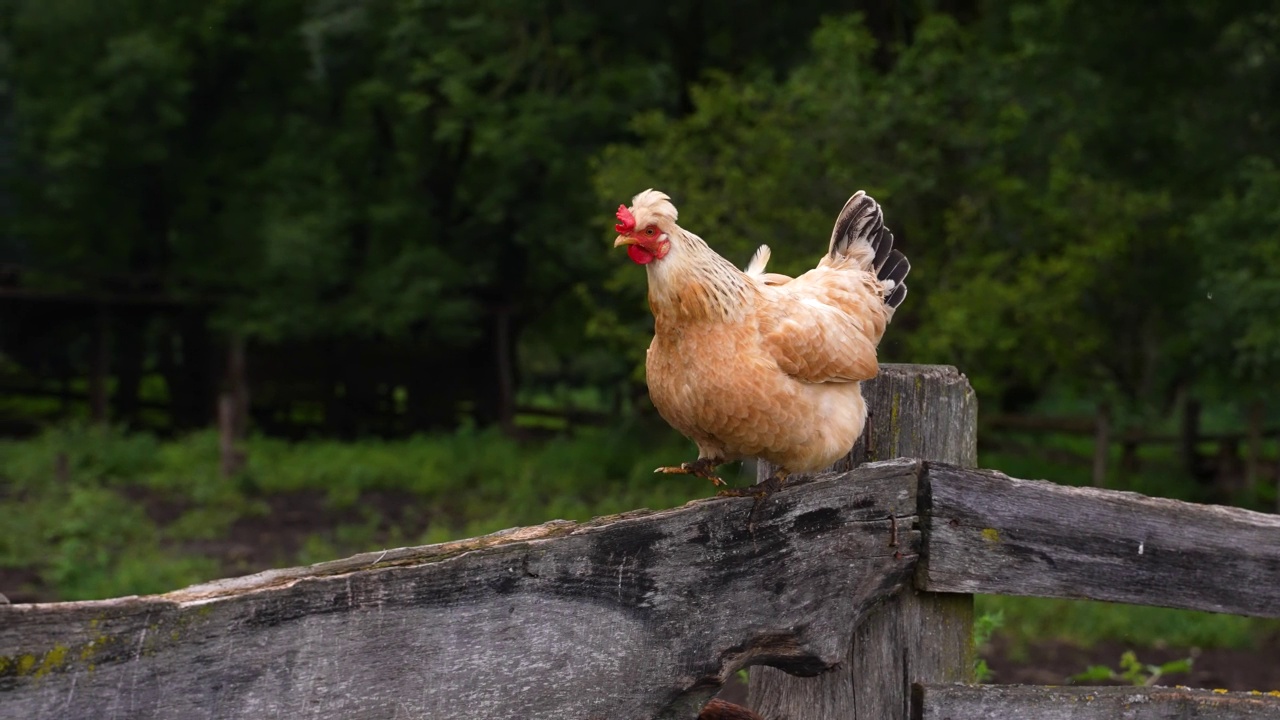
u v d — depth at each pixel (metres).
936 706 3.17
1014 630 10.43
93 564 12.00
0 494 15.24
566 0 19.27
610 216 16.50
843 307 3.83
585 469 17.77
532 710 2.50
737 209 14.45
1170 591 3.34
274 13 20.97
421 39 19.42
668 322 3.40
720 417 3.43
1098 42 14.54
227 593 2.16
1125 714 3.24
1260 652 10.48
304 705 2.22
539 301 22.89
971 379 13.66
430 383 23.19
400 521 15.04
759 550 2.88
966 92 14.71
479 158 21.50
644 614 2.68
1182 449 19.02
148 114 20.70
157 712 2.07
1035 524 3.25
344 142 20.94
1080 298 15.21
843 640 3.05
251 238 21.16
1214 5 13.99
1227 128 14.48
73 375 25.62
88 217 22.08
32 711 1.96
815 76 14.46
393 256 21.36
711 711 3.17
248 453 17.89
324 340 22.95
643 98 19.20
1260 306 12.09
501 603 2.46
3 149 23.11
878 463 3.15
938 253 14.34
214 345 23.14
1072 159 13.97
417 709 2.35
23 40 20.84
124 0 20.22
